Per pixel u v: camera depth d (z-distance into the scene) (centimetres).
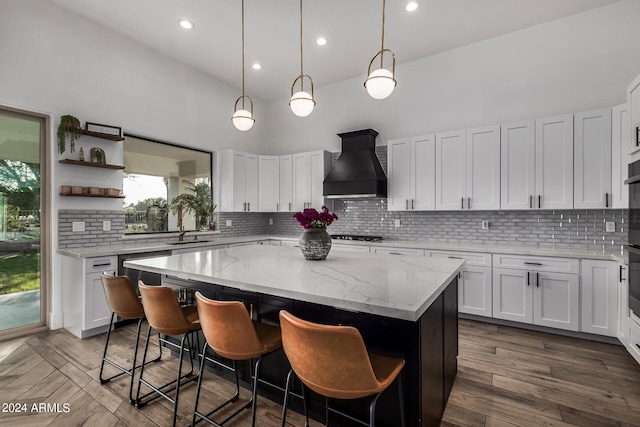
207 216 458
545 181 321
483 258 334
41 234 322
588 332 286
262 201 527
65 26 329
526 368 240
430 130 427
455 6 323
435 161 384
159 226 431
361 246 413
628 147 255
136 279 330
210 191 499
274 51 414
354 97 494
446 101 415
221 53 420
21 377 229
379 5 320
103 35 360
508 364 247
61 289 325
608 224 320
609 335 276
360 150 457
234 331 144
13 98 295
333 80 505
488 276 331
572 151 308
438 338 175
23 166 311
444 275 179
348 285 155
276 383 198
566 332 302
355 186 428
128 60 384
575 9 331
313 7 323
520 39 369
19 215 309
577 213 336
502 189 343
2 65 288
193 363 247
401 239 447
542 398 202
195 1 315
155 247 351
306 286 153
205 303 148
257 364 152
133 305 204
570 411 188
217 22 351
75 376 230
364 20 346
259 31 369
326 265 211
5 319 301
